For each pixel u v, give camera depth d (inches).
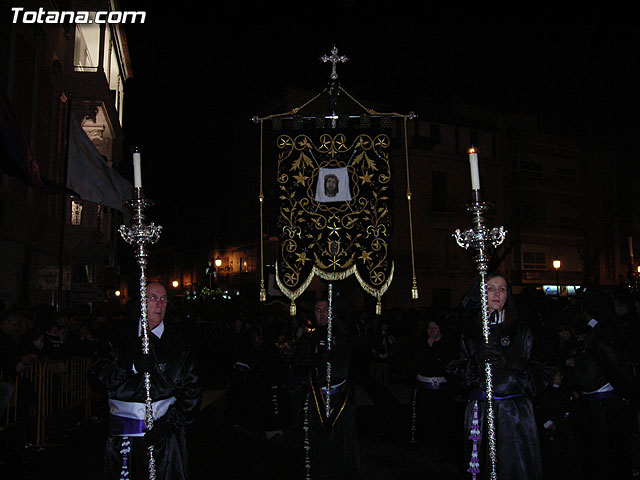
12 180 585.3
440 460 302.0
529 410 185.5
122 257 1549.0
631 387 224.5
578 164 1587.1
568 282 1507.1
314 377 260.1
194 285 2377.0
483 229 173.2
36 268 602.2
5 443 299.7
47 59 707.4
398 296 1254.3
